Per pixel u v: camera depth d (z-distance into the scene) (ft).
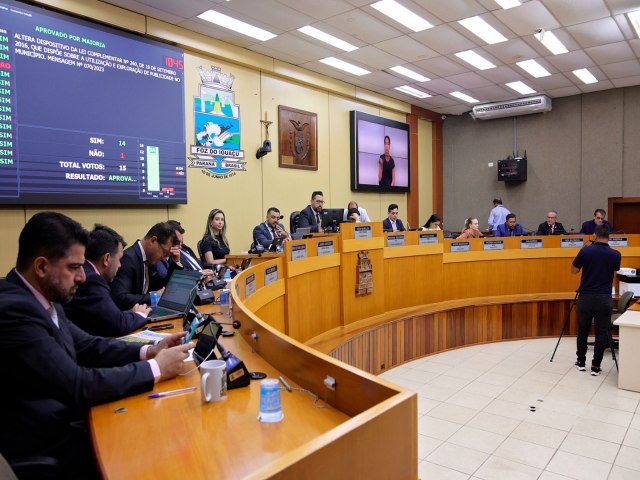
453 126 36.76
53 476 4.01
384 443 3.24
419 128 34.78
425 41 21.13
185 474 3.14
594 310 14.05
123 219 17.22
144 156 17.40
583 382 13.42
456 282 18.44
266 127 22.56
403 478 3.41
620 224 30.32
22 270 4.50
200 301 9.28
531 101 30.91
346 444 2.95
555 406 11.65
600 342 13.96
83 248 4.65
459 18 18.88
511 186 34.04
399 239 16.49
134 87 17.10
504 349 16.96
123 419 4.05
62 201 15.25
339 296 14.02
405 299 16.71
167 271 11.23
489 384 13.29
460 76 26.53
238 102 21.27
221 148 20.44
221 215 16.47
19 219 14.66
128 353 5.45
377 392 3.74
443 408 11.58
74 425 4.75
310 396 4.55
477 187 35.70
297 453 2.69
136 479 3.08
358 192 28.86
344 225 14.08
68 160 15.37
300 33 19.81
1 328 4.02
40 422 4.27
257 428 3.86
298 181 24.44
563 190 31.94
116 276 8.62
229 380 4.77
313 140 25.26
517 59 23.81
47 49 14.83
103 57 16.21
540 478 8.31
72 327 5.53
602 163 30.40
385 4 17.49
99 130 16.12
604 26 19.90
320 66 24.16
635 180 29.37
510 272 19.24
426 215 35.42
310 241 12.59
